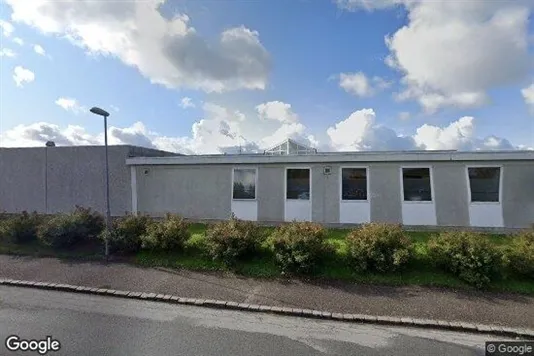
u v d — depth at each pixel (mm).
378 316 5742
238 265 8141
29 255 9266
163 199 14273
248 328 5242
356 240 8133
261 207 13219
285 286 7133
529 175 11281
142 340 4695
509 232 11289
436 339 5047
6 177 16422
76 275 7598
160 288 6871
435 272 7641
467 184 11719
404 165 12164
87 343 4555
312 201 12758
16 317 5402
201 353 4371
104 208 14945
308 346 4703
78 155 15445
